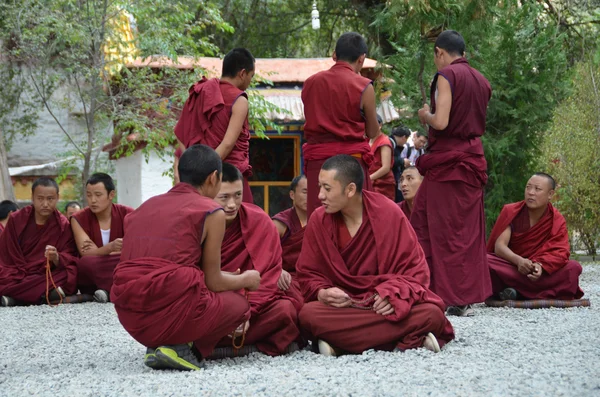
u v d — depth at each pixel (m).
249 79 6.47
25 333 6.28
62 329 6.46
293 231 6.30
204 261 4.39
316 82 6.34
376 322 4.67
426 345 4.72
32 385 4.11
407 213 7.81
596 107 12.00
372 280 4.79
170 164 13.59
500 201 11.38
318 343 4.88
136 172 13.70
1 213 9.88
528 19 11.55
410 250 4.83
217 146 6.25
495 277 7.44
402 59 10.42
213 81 6.32
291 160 13.11
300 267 4.96
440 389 3.67
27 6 12.47
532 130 11.61
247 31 21.94
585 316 6.59
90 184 8.66
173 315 4.24
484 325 6.00
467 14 9.35
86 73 11.98
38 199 8.66
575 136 11.89
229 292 4.50
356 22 20.42
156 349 4.35
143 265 4.24
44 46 13.02
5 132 16.05
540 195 7.41
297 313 4.91
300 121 12.75
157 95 12.30
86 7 11.84
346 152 6.25
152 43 11.61
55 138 19.02
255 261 4.90
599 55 12.95
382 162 9.59
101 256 8.64
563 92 11.69
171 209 4.34
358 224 4.89
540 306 7.26
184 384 3.93
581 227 12.27
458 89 6.51
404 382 3.83
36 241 8.76
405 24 9.23
